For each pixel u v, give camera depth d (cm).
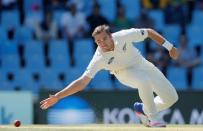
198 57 6294
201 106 4981
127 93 4997
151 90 2827
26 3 6831
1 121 5216
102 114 5047
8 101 5209
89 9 6681
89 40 6469
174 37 6588
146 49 6212
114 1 6788
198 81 6225
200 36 6619
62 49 6469
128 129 2370
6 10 6838
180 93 4991
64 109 5091
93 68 2691
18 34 6650
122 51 2755
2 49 6588
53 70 6353
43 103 2592
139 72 2834
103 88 6003
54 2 6756
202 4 6781
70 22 6550
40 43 6538
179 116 4972
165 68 6119
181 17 6662
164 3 6750
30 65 6438
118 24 6366
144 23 6412
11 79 6384
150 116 2834
